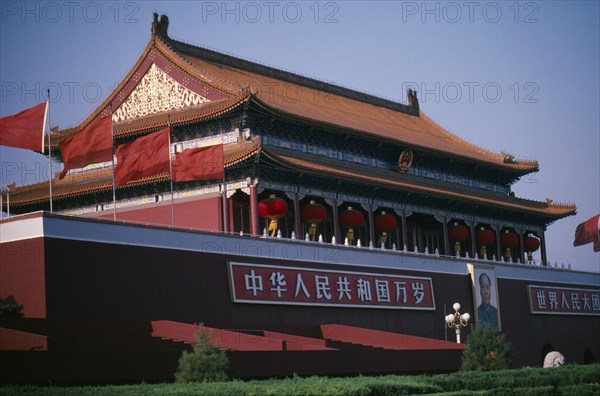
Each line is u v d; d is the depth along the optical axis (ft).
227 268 279.49
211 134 331.57
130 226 254.47
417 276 352.28
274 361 222.69
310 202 339.98
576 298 446.19
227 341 234.79
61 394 164.66
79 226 242.58
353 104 432.25
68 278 238.07
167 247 263.08
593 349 454.81
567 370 256.73
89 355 192.24
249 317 282.56
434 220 412.57
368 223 373.40
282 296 293.43
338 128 354.13
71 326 225.56
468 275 380.37
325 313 308.19
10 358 181.57
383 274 336.29
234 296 277.85
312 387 181.68
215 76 331.77
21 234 238.27
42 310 232.12
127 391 169.37
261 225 333.21
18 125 253.03
